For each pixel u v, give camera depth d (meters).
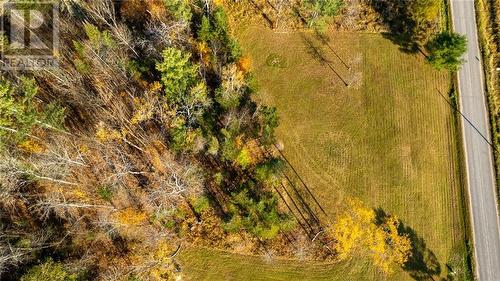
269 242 60.75
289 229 61.41
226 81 59.56
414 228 62.59
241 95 63.56
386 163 65.31
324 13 69.06
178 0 58.88
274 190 63.00
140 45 61.78
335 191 63.75
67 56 59.06
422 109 68.56
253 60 70.81
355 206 63.00
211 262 60.00
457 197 64.56
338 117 67.69
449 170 65.81
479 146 67.06
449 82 70.31
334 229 61.62
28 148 52.94
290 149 65.62
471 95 69.56
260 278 59.59
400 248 61.28
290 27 73.06
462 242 62.72
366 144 66.31
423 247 61.78
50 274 48.12
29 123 49.97
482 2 75.31
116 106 60.31
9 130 49.94
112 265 58.88
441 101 69.25
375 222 62.44
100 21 61.91
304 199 63.19
